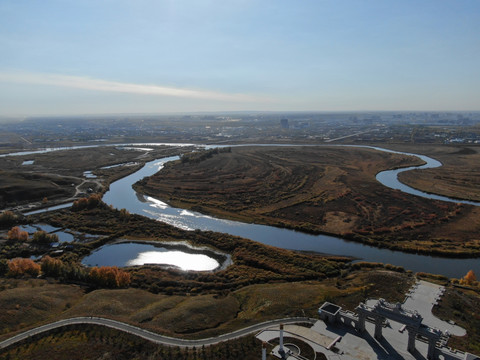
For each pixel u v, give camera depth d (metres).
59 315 73.19
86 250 119.88
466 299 77.81
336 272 98.81
